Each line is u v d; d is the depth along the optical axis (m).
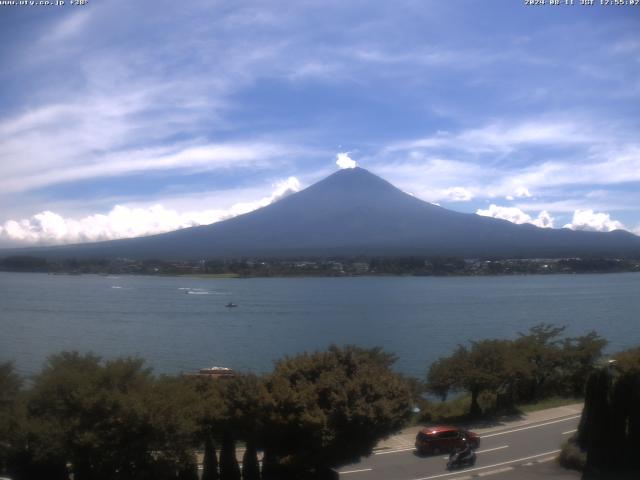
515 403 50.06
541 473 30.55
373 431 27.50
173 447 25.09
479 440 36.53
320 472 28.16
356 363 30.20
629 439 26.80
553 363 53.47
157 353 86.44
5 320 128.62
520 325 118.38
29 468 24.88
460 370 45.59
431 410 46.91
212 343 96.44
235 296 196.62
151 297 193.12
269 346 93.56
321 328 115.94
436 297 191.88
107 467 24.61
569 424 41.50
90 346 93.00
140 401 24.56
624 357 28.12
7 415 24.83
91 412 24.41
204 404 26.95
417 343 95.38
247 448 27.52
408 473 31.64
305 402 26.89
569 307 156.25
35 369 68.38
